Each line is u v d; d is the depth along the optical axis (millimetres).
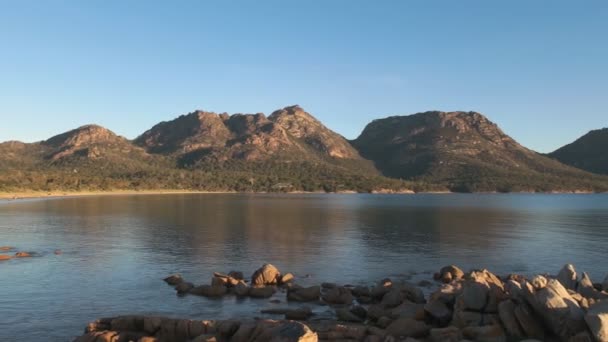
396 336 23859
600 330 20797
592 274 43938
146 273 42000
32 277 39781
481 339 22906
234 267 45375
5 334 25766
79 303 31953
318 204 175250
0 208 127062
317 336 22562
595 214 125625
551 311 22953
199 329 23781
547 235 73375
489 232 77625
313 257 51188
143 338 23281
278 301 32312
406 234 73750
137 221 92812
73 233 71625
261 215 112312
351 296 32688
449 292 27391
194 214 113250
